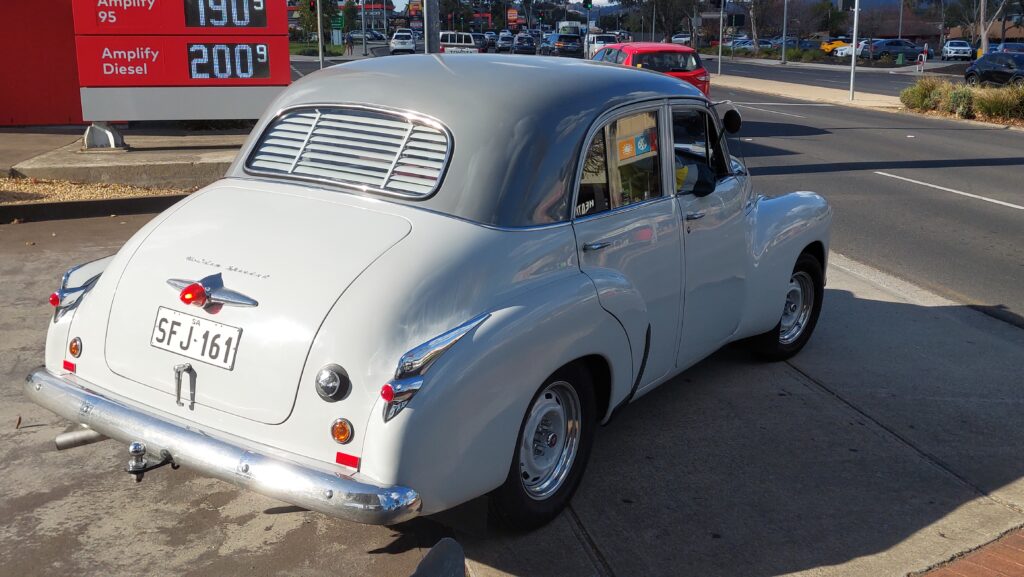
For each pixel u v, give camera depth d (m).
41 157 11.70
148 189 11.01
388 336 3.00
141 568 3.45
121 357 3.44
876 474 4.34
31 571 3.42
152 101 12.42
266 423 3.11
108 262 3.88
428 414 2.92
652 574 3.47
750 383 5.43
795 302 5.80
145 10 12.16
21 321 6.22
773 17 89.50
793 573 3.50
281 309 3.12
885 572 3.52
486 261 3.26
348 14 79.50
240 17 12.45
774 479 4.25
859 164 15.50
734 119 4.91
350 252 3.24
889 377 5.59
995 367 5.82
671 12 94.19
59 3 16.31
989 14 74.81
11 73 16.36
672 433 4.71
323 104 3.92
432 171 3.51
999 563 3.59
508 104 3.61
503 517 3.52
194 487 4.09
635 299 3.86
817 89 36.97
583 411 3.77
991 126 23.77
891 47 66.75
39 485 4.07
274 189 3.74
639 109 4.11
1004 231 10.32
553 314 3.37
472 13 116.81
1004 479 4.32
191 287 3.21
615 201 3.95
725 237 4.75
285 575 3.42
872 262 8.75
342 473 2.94
